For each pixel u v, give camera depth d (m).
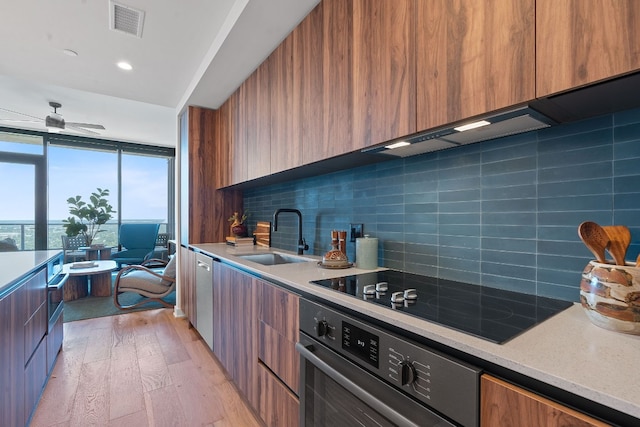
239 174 2.59
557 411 0.55
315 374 1.19
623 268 0.72
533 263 1.11
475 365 0.68
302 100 1.70
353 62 1.35
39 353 1.89
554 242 1.06
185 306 3.31
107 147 6.27
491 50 0.88
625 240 0.78
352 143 1.36
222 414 1.79
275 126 1.98
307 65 1.66
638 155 0.89
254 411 1.82
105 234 6.34
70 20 1.94
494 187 1.23
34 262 2.00
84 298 4.29
